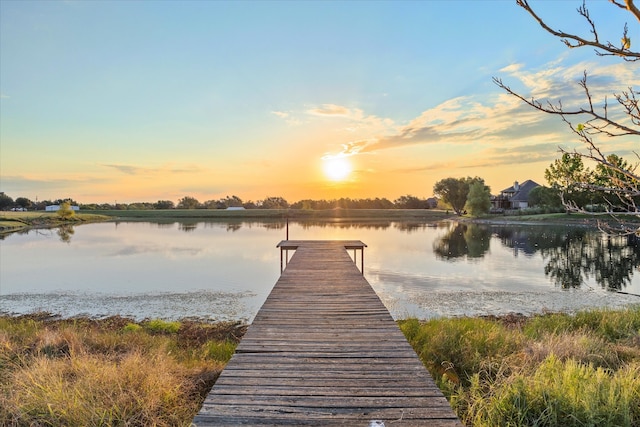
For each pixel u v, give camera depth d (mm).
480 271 17219
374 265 18922
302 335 4168
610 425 3133
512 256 22109
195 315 10766
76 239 35031
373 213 91688
